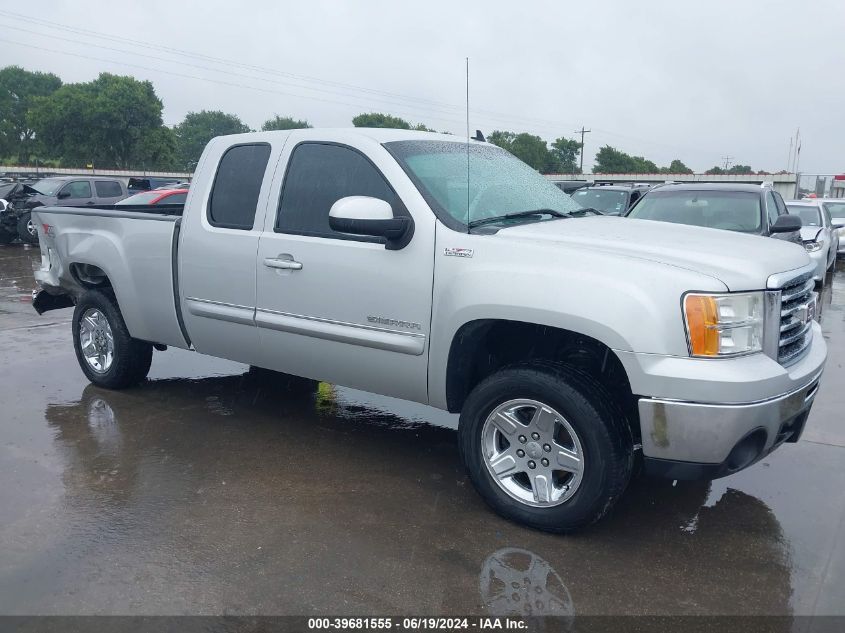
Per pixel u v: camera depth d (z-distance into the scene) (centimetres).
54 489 401
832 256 1441
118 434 486
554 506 349
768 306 330
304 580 315
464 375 385
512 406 355
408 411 545
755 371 314
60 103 7662
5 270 1355
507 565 329
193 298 484
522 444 357
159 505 383
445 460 452
